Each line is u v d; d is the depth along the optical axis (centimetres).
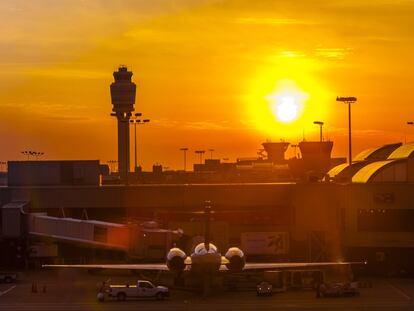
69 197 19475
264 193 18775
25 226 19162
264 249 18125
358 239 17625
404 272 17550
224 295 13975
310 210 18000
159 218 19175
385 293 14175
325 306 12538
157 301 13225
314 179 19512
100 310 12319
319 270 14638
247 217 18662
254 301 13162
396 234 17438
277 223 18662
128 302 13162
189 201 19150
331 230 17912
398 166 18088
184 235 18450
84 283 15838
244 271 13562
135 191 19325
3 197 19638
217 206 19050
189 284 14550
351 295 13862
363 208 17612
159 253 17550
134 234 17525
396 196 17425
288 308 12325
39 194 19562
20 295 14125
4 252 19088
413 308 12319
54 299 13588
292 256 18250
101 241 18000
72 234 18575
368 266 17875
